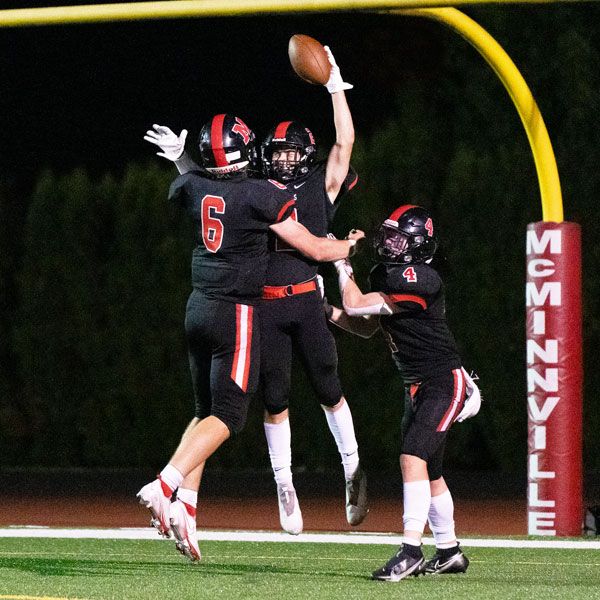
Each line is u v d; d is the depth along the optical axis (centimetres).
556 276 2536
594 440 3759
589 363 3744
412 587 1792
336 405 2070
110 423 4078
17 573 1909
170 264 4025
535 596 1720
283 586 1795
